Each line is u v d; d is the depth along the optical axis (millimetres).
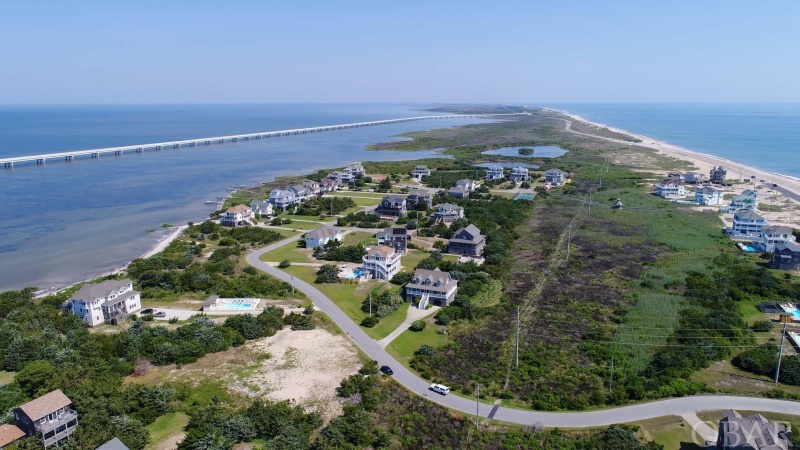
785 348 83688
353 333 90438
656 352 83000
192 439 59312
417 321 93000
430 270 106875
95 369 73375
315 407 69812
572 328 91688
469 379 76125
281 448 58281
